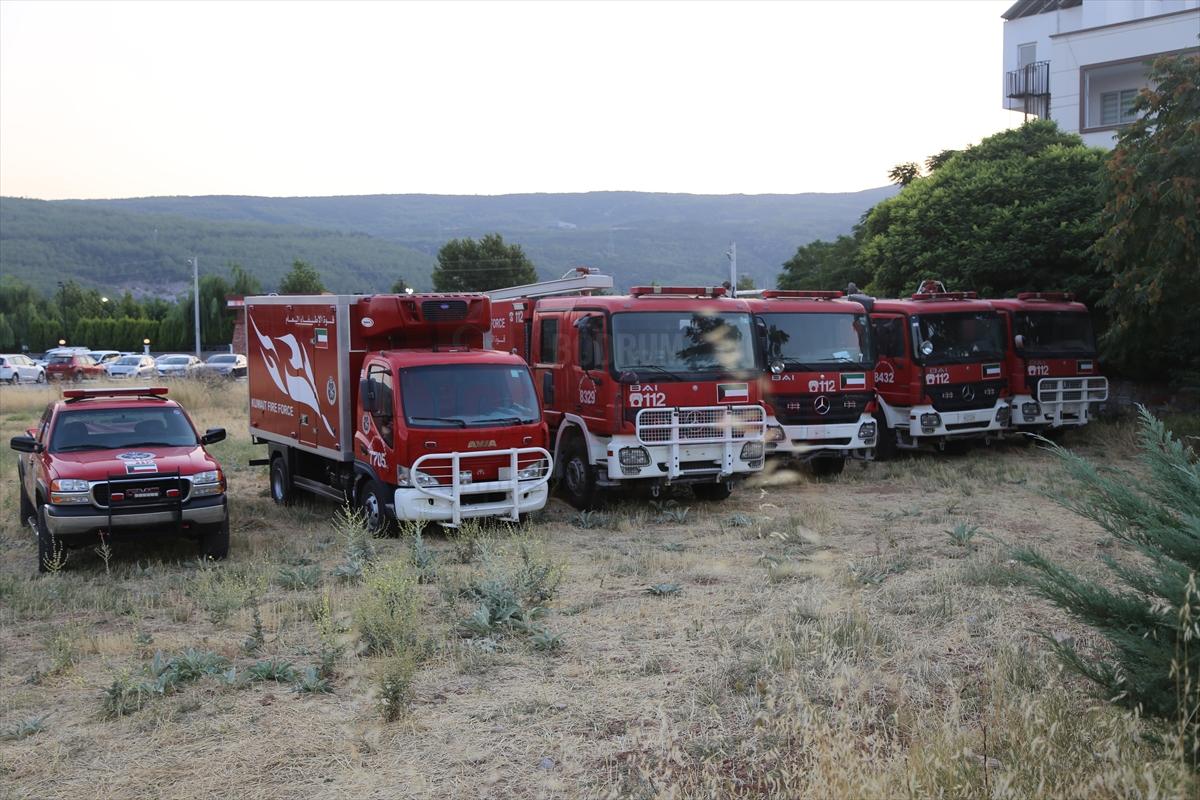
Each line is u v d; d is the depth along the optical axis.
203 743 6.11
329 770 5.71
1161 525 5.04
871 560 10.29
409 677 6.68
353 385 13.18
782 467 17.38
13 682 7.39
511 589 9.05
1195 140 14.30
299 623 8.56
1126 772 4.22
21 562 11.62
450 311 13.18
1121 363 21.09
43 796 5.48
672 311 13.43
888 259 23.73
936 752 4.83
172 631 8.53
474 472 12.00
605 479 13.31
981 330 18.02
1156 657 4.69
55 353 51.38
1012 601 8.54
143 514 10.63
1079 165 21.83
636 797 5.12
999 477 15.73
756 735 5.69
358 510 12.18
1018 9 37.47
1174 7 32.50
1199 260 14.73
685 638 7.89
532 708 6.52
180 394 30.95
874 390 16.08
